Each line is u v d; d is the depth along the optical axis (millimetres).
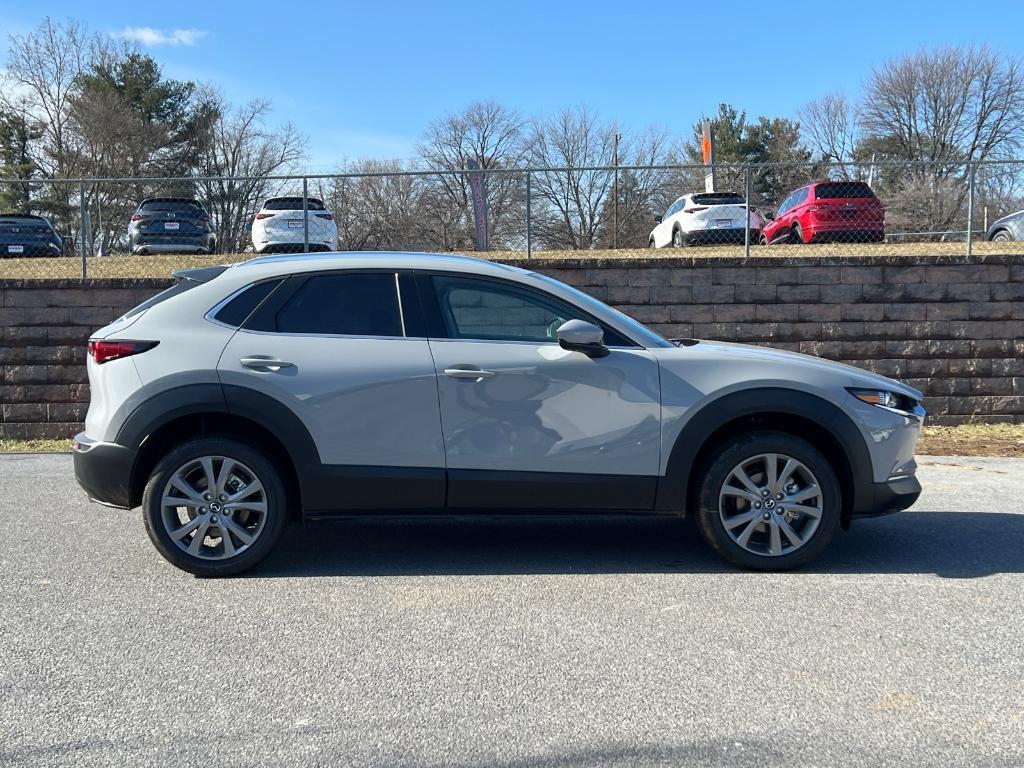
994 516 6500
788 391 4918
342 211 12883
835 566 5195
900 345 10734
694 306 10820
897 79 50781
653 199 16312
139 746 3080
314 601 4578
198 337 4895
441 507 4938
